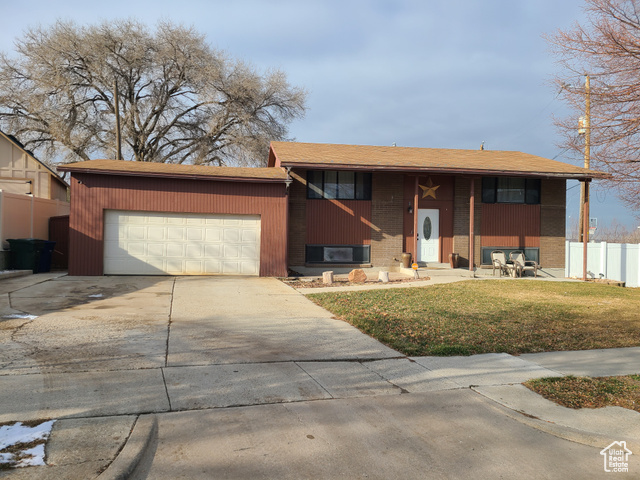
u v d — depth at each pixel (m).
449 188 19.80
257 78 34.28
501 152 23.53
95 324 8.21
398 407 5.20
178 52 31.80
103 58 30.16
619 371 6.61
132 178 15.32
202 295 11.81
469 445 4.38
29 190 20.64
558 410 5.20
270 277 16.14
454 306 11.05
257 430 4.49
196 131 34.34
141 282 13.77
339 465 3.93
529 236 20.28
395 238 19.08
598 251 19.41
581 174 17.83
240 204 16.08
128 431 4.26
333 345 7.57
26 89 30.75
